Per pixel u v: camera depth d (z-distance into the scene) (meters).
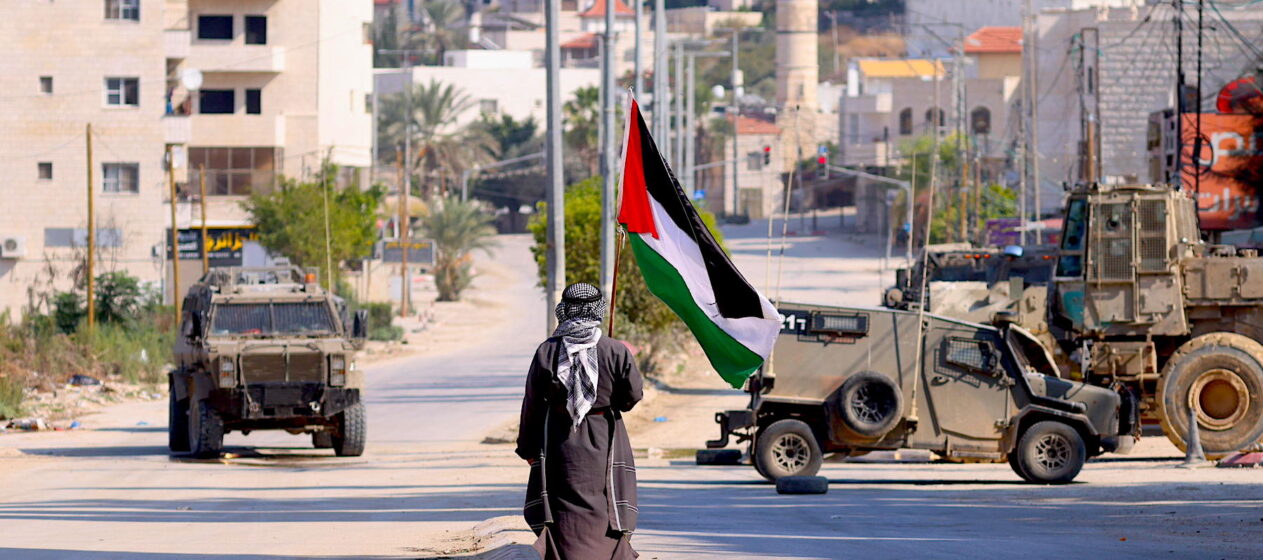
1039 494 45.34
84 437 79.62
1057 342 63.41
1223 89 125.75
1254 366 59.47
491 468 58.78
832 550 29.64
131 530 35.75
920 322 50.41
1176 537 31.66
